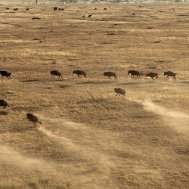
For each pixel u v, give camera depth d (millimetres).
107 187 83750
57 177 87188
